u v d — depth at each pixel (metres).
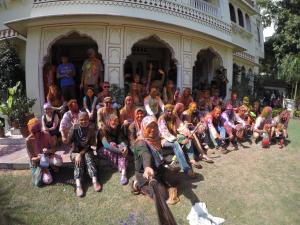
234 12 17.39
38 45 9.84
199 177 6.16
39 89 9.90
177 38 10.84
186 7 10.77
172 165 5.93
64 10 9.23
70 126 6.53
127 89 10.07
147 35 10.14
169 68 13.35
